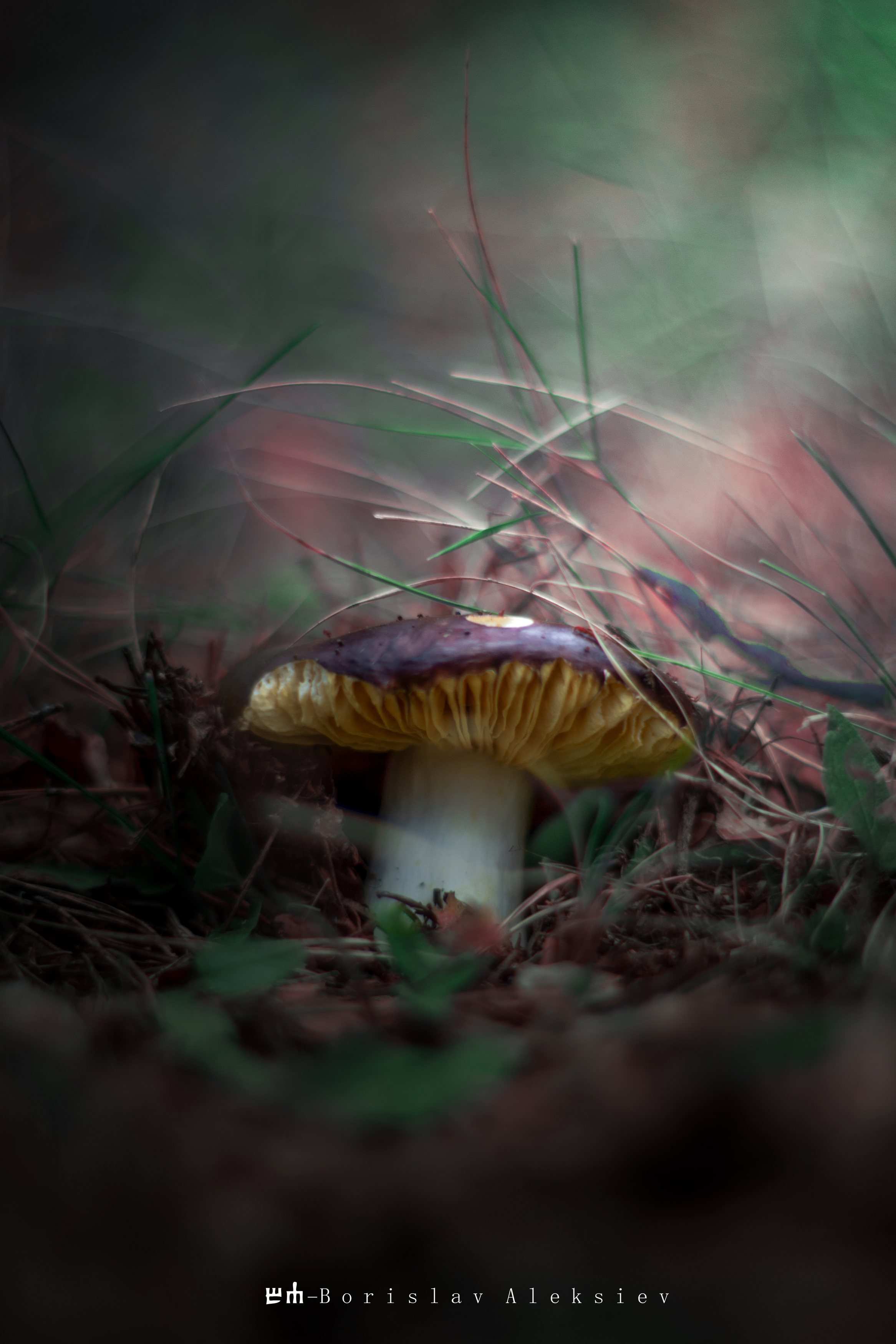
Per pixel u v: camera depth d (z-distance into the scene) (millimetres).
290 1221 220
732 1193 224
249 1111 275
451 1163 246
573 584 389
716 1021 291
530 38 909
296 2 1038
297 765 370
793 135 573
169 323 697
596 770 380
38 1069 268
